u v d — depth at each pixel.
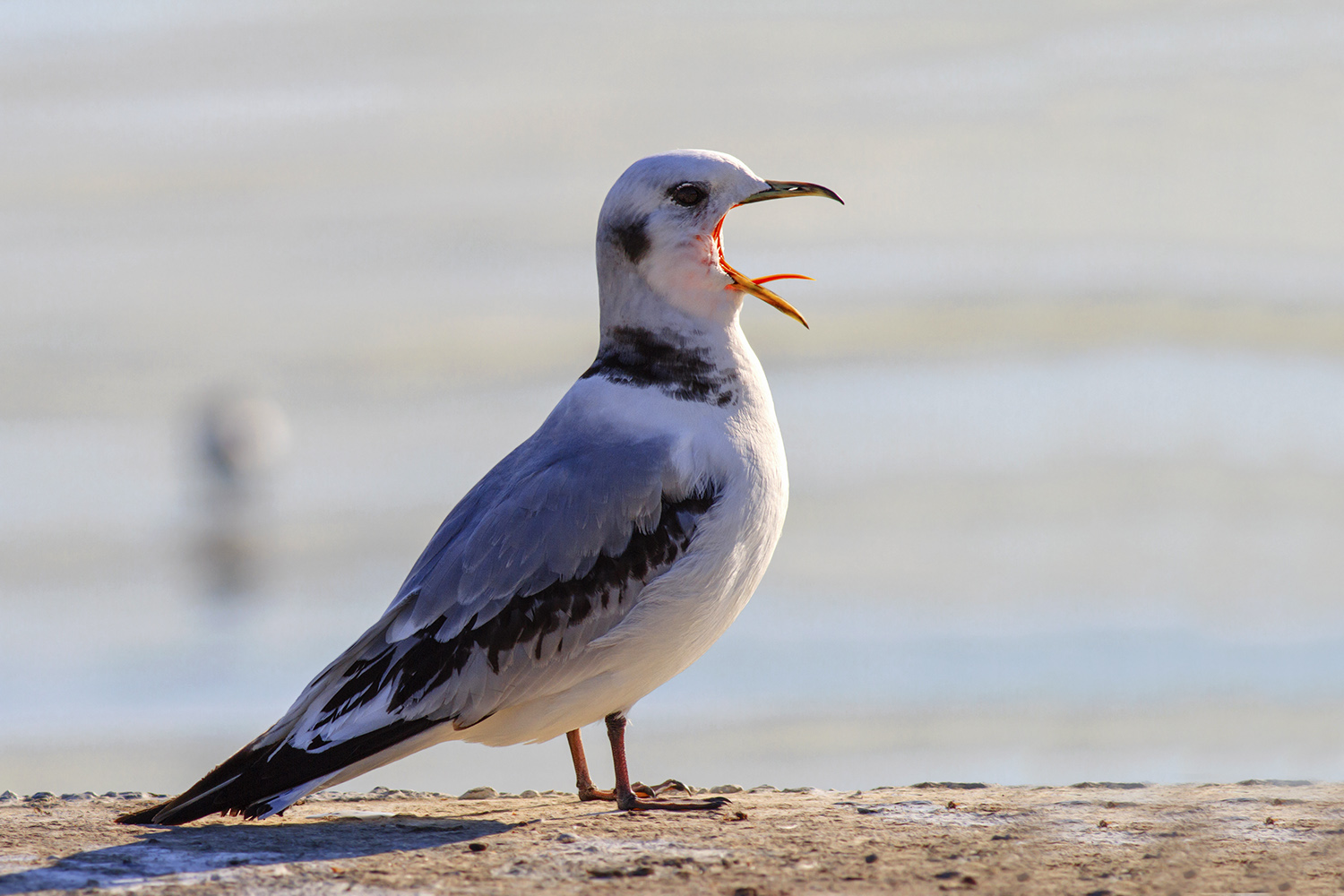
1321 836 6.30
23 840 6.46
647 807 7.13
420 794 7.98
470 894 5.50
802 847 6.20
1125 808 6.98
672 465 6.88
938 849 6.16
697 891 5.51
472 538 6.80
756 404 7.21
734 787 8.12
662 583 6.78
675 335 7.17
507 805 7.48
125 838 6.46
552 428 7.21
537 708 6.91
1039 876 5.70
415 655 6.64
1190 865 5.85
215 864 5.98
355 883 5.65
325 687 6.68
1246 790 7.50
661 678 7.11
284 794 6.46
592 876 5.73
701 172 7.14
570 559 6.74
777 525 7.17
